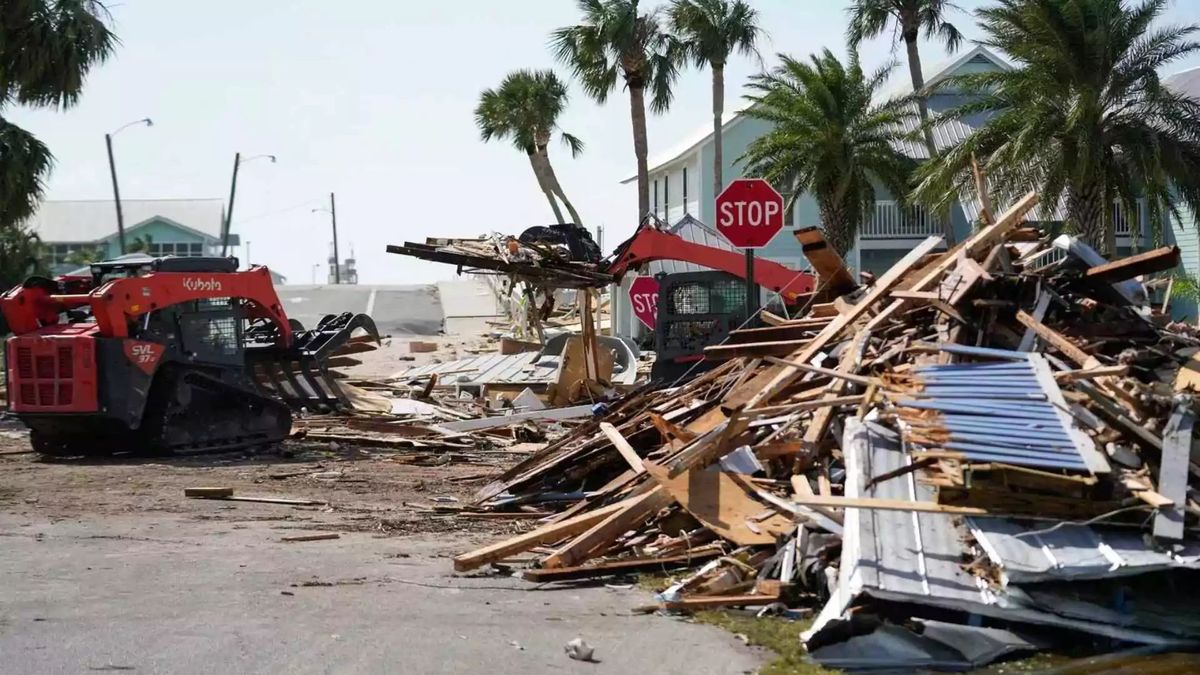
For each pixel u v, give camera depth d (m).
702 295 20.31
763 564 8.28
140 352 17.14
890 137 34.91
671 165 51.31
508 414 22.11
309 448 18.92
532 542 9.28
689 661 6.62
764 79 35.09
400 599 8.17
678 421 11.66
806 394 9.85
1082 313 9.60
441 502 13.17
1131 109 25.70
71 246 90.62
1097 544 7.06
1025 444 7.45
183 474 15.81
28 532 11.18
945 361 9.19
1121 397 8.05
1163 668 6.57
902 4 39.47
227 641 6.99
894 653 6.66
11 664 6.51
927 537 7.41
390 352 42.12
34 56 29.00
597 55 43.28
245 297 19.14
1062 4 24.17
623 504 9.52
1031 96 25.67
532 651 6.80
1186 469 7.34
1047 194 25.88
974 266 9.80
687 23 43.88
